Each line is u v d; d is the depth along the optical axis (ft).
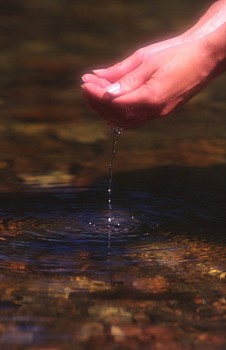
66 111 17.42
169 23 25.40
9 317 8.18
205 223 11.10
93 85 9.24
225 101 18.13
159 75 9.39
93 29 25.13
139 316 8.25
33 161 13.99
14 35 24.36
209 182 12.80
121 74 10.01
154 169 13.56
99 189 12.48
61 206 11.71
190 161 13.98
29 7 28.25
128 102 9.21
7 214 11.36
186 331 7.93
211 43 9.48
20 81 19.85
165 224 11.07
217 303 8.59
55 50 22.68
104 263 9.68
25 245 10.25
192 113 17.26
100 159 14.16
